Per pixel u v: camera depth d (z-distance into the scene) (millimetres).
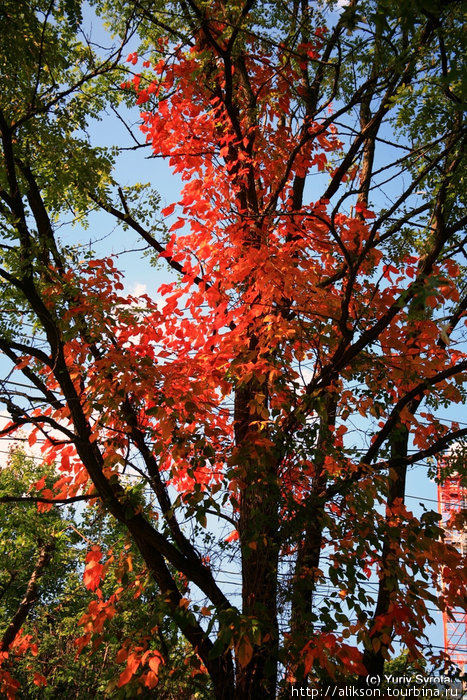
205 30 4918
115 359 4605
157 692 4359
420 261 4965
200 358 4723
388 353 5105
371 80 5035
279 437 4441
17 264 4824
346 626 3908
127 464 4746
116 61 4992
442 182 4609
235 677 4559
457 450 5078
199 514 4137
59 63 4930
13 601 16359
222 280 4930
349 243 5156
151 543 4902
